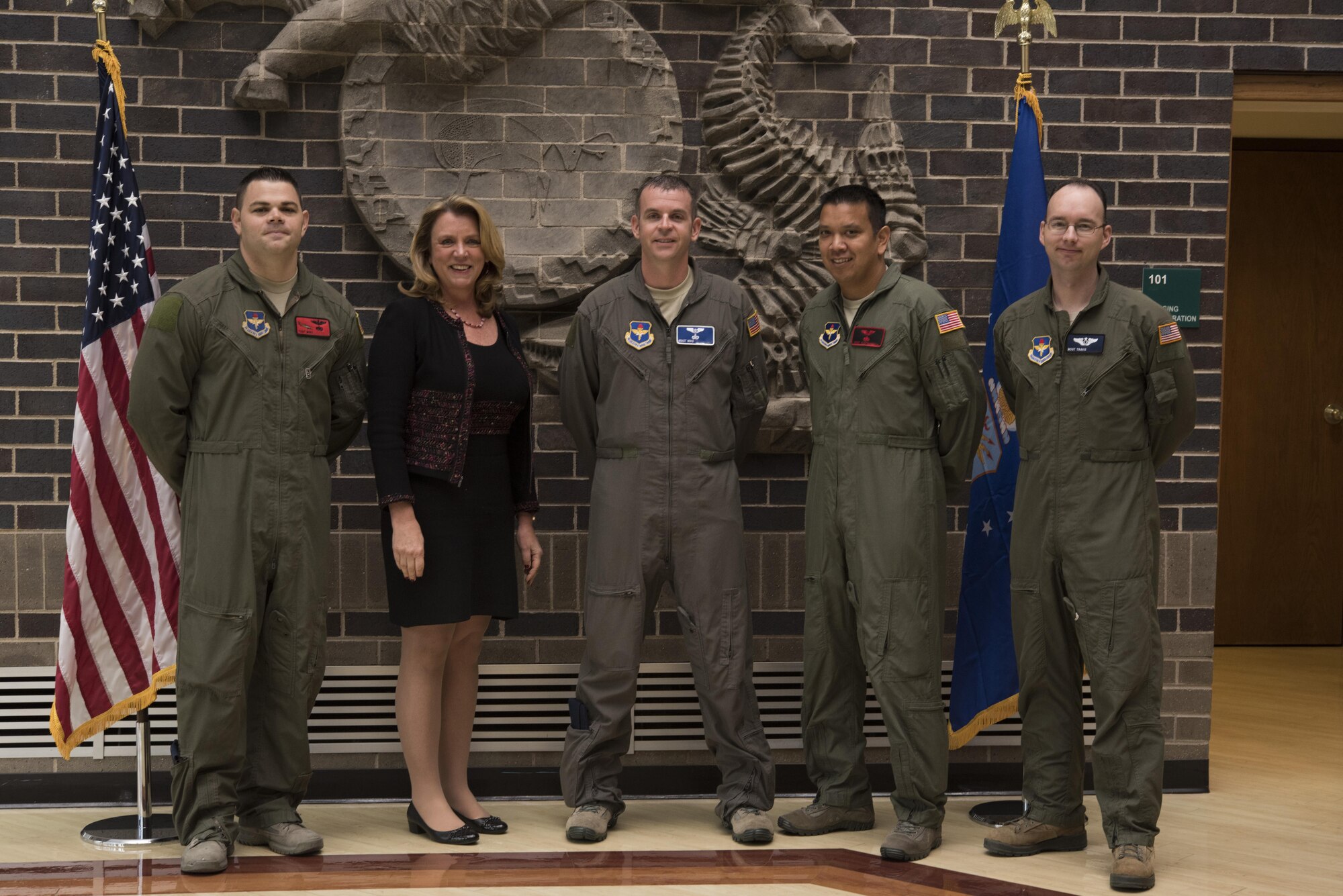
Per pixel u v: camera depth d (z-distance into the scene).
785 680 3.66
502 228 3.56
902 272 3.69
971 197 3.69
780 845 3.08
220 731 2.84
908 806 3.05
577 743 3.17
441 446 3.01
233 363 2.86
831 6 3.65
